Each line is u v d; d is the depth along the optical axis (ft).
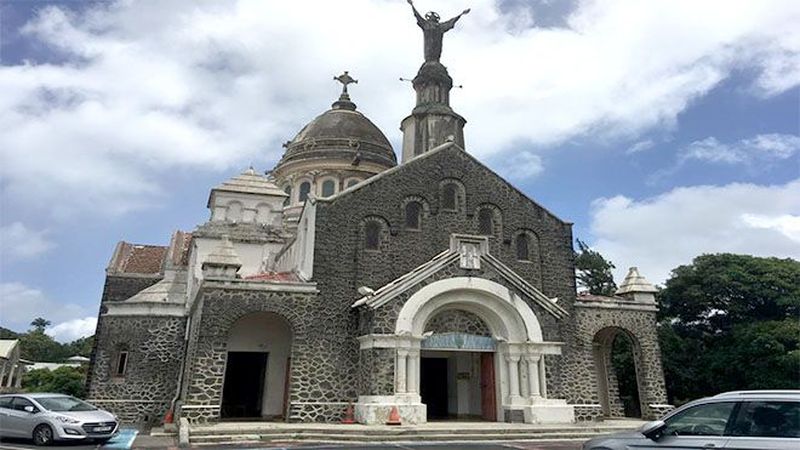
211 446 56.80
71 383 157.28
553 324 80.74
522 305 79.87
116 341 94.17
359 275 81.66
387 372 72.18
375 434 62.44
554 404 76.13
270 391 82.84
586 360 86.17
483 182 92.27
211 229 105.70
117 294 116.78
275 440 60.95
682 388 117.08
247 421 75.00
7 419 58.85
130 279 118.73
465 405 86.84
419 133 105.19
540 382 77.61
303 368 74.69
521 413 75.05
